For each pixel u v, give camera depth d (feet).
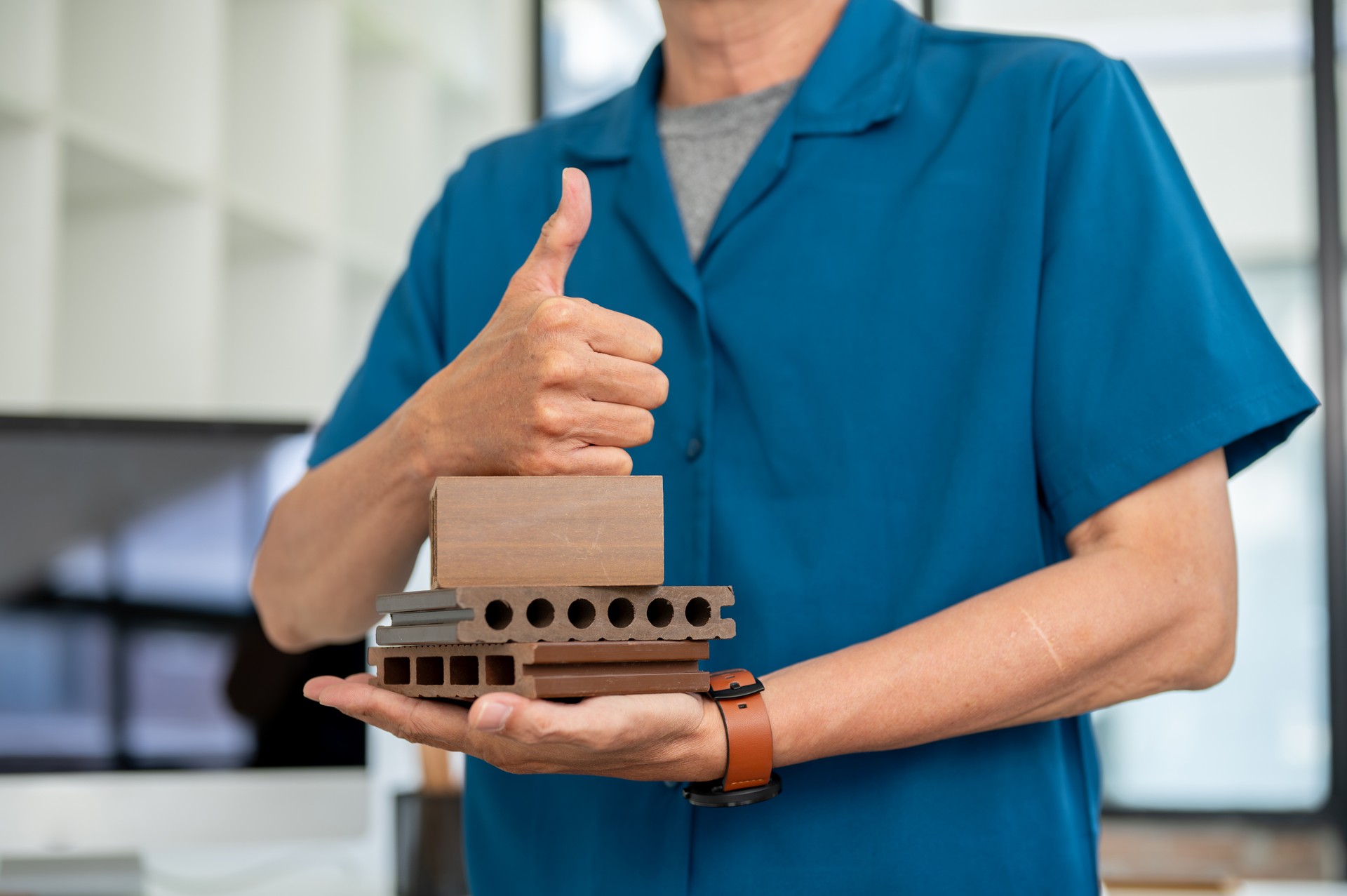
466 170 3.34
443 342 3.24
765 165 2.72
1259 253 11.05
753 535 2.57
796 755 2.10
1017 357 2.46
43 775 5.03
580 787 2.63
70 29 6.48
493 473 2.22
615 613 1.95
